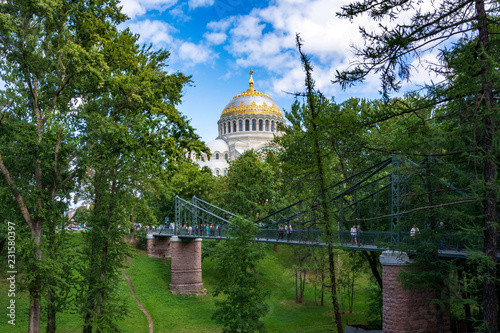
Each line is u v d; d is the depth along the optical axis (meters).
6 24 18.39
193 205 53.09
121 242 23.34
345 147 17.66
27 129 18.95
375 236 26.11
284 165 23.25
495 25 13.13
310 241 31.25
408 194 16.95
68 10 21.66
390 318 23.19
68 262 21.61
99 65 20.59
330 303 43.44
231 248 27.28
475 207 17.25
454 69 12.59
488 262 11.87
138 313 38.50
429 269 21.34
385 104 13.88
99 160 22.02
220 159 129.25
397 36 11.97
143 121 23.91
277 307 41.38
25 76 19.69
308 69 19.94
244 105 132.50
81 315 22.22
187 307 42.25
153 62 27.25
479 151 12.45
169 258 59.41
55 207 19.92
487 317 12.42
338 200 31.34
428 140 14.16
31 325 19.05
